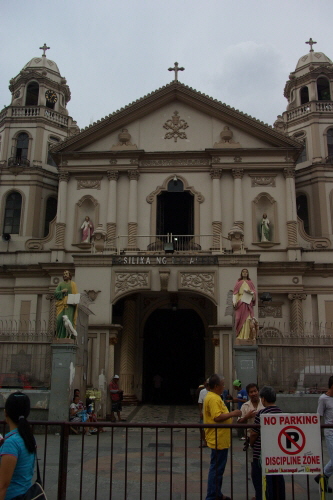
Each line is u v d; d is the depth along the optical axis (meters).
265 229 25.98
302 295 25.05
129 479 9.19
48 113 32.34
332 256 26.11
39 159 31.06
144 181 26.94
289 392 15.18
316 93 32.22
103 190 26.95
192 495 8.16
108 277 20.58
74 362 15.68
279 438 6.16
